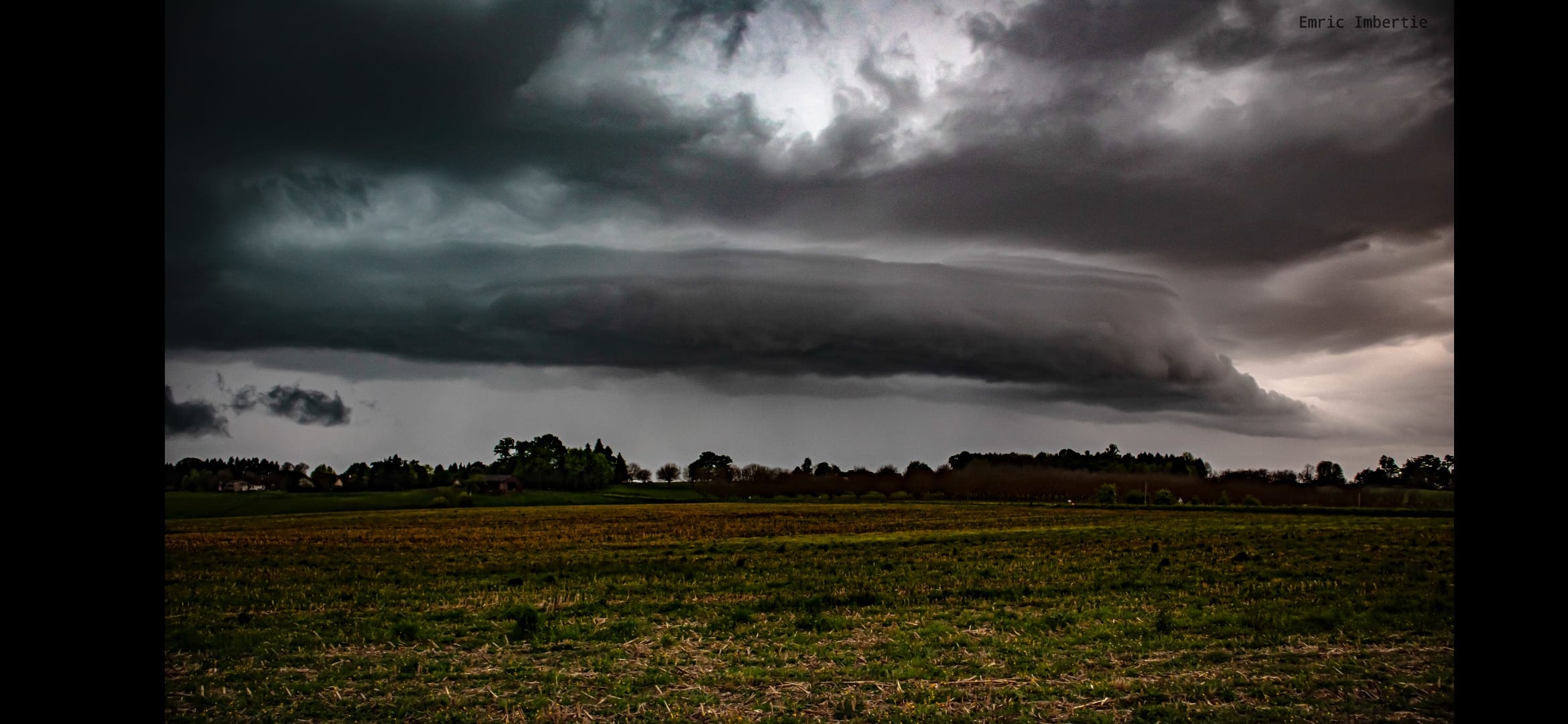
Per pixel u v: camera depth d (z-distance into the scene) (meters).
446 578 31.92
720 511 105.44
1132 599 22.47
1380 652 14.91
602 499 150.12
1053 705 11.81
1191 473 141.25
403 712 11.95
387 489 160.25
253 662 15.55
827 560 36.81
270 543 55.56
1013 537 50.69
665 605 22.64
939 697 12.27
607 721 11.45
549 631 18.23
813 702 12.23
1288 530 51.22
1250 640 16.05
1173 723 10.91
